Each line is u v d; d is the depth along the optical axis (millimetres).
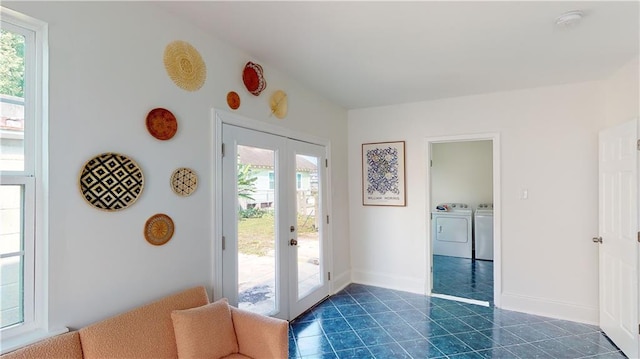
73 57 1454
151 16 1798
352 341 2646
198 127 2078
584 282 3035
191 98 2031
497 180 3398
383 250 4059
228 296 2303
